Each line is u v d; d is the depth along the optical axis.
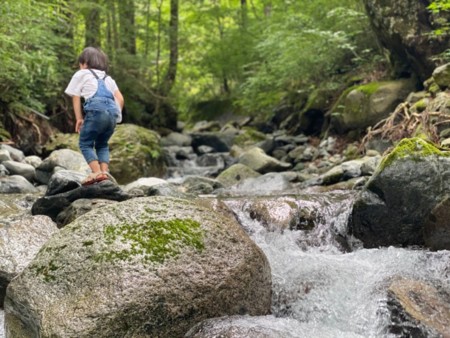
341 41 9.89
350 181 6.12
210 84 19.36
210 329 2.62
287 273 3.49
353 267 3.45
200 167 10.18
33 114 8.91
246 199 5.03
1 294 3.36
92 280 2.67
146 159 8.74
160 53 15.69
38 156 8.48
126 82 12.51
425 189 3.82
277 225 4.57
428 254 3.52
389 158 3.97
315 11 11.21
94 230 2.94
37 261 2.93
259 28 15.03
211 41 17.33
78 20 11.36
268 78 12.21
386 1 8.23
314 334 2.73
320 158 8.88
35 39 7.85
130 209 3.07
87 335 2.47
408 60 8.33
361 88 8.76
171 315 2.66
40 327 2.56
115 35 13.04
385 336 2.81
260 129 13.69
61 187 4.74
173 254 2.80
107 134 5.17
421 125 6.41
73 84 4.99
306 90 11.20
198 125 16.41
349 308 3.09
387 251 3.72
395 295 2.83
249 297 2.96
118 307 2.55
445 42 7.60
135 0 13.73
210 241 2.96
